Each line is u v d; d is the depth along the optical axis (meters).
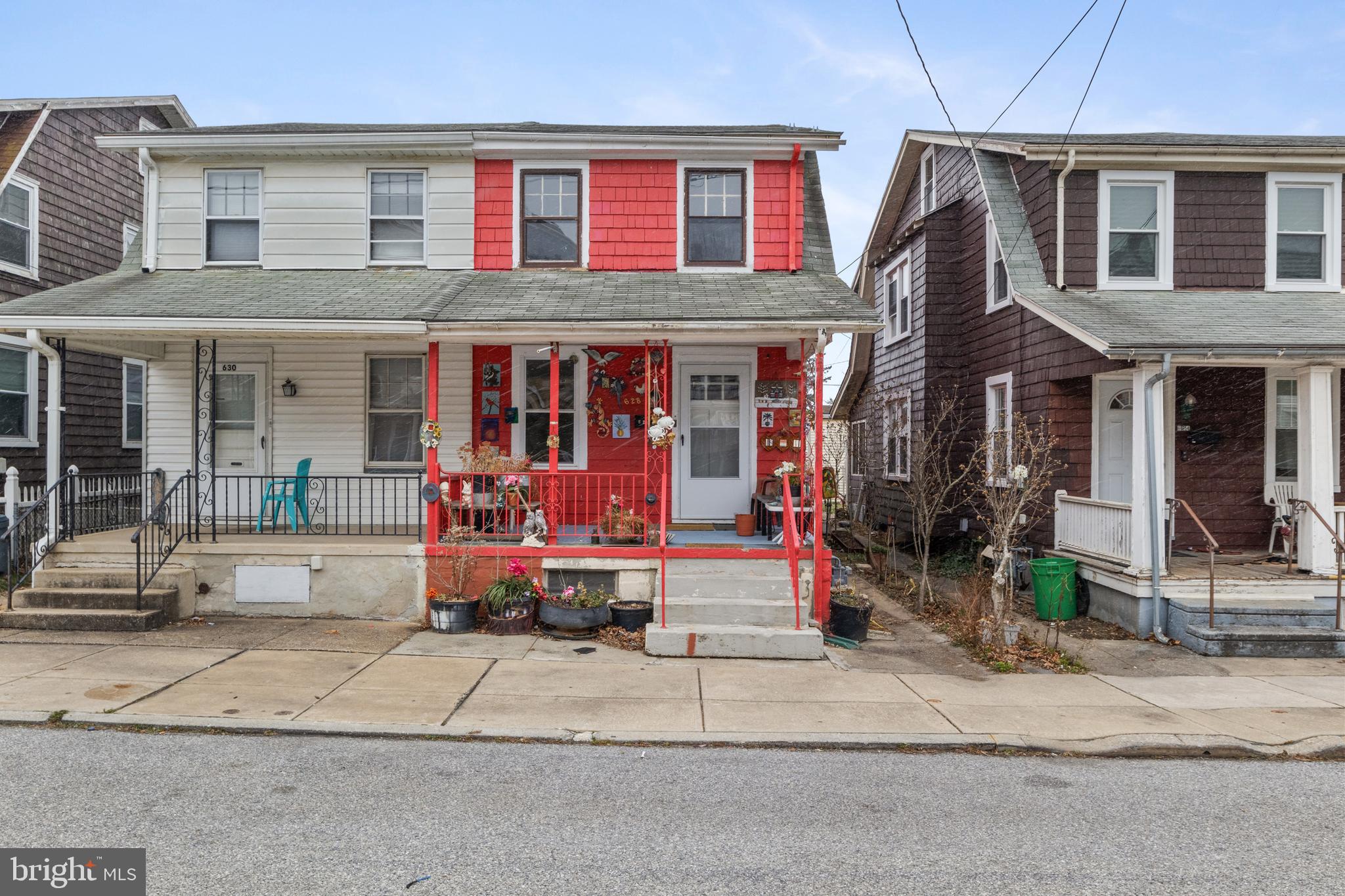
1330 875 3.92
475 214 11.05
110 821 4.28
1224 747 5.73
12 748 5.30
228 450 11.16
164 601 8.68
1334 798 4.93
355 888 3.62
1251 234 11.35
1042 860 4.03
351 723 5.85
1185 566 9.99
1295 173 11.33
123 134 10.62
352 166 11.05
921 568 13.53
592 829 4.30
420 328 8.83
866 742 5.71
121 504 10.51
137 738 5.54
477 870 3.81
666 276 10.70
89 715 5.84
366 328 8.83
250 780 4.88
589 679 7.12
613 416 11.05
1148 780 5.20
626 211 11.02
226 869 3.77
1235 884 3.82
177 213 11.09
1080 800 4.85
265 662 7.41
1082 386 11.32
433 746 5.58
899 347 16.66
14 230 13.01
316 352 11.11
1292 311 10.34
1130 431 11.41
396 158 11.04
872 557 12.97
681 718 6.14
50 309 9.02
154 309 9.06
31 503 12.23
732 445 11.11
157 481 10.27
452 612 8.63
